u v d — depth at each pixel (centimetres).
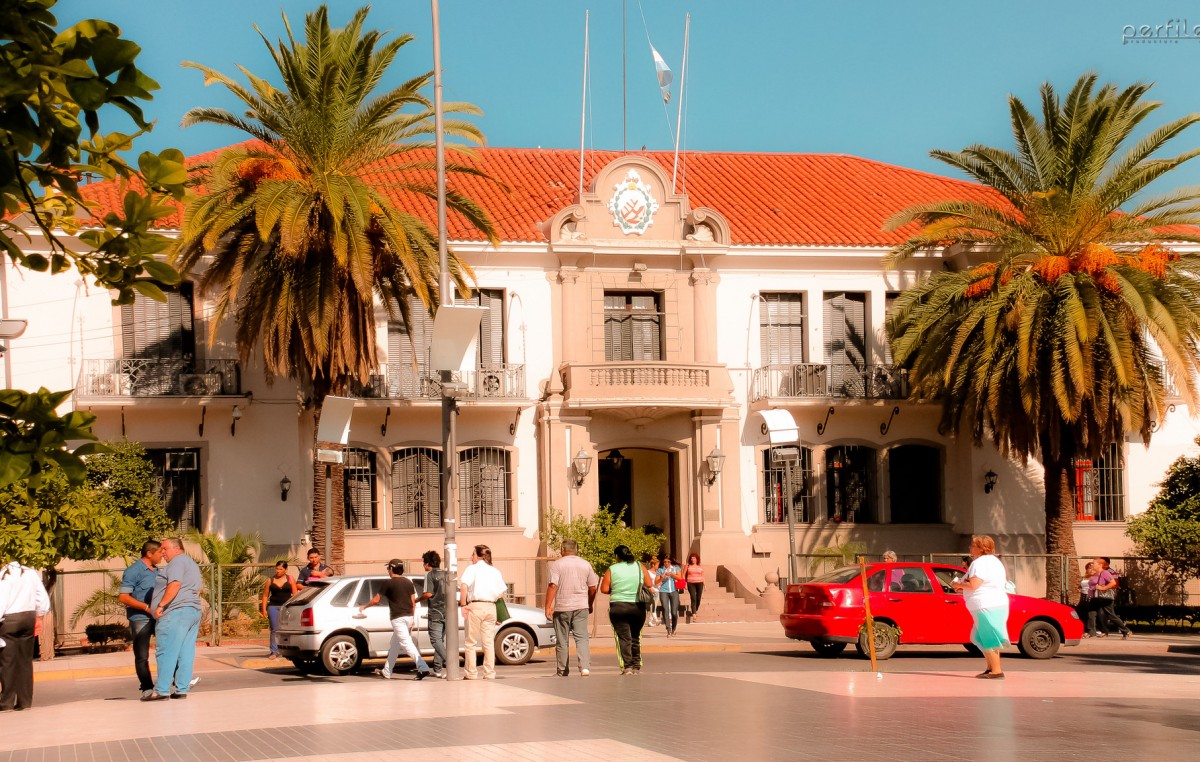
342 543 2948
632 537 2814
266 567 2803
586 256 3275
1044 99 3053
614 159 3497
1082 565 3422
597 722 1209
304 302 2656
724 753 1009
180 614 1538
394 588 1877
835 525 3384
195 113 2650
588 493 3216
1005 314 2959
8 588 1532
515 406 3189
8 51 369
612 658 2348
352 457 3153
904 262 3453
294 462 3078
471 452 3225
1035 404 2922
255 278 2723
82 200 438
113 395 2914
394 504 3169
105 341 2970
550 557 3006
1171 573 3338
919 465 3484
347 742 1084
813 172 3956
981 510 3444
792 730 1145
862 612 2153
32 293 2916
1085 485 3503
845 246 3397
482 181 3553
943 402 3244
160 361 2981
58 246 437
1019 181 3088
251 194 2631
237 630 2728
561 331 3266
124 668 2191
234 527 3028
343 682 1852
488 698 1443
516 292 3253
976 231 3303
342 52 2703
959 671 1847
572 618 1792
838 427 3416
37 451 408
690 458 3316
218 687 1816
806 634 2194
